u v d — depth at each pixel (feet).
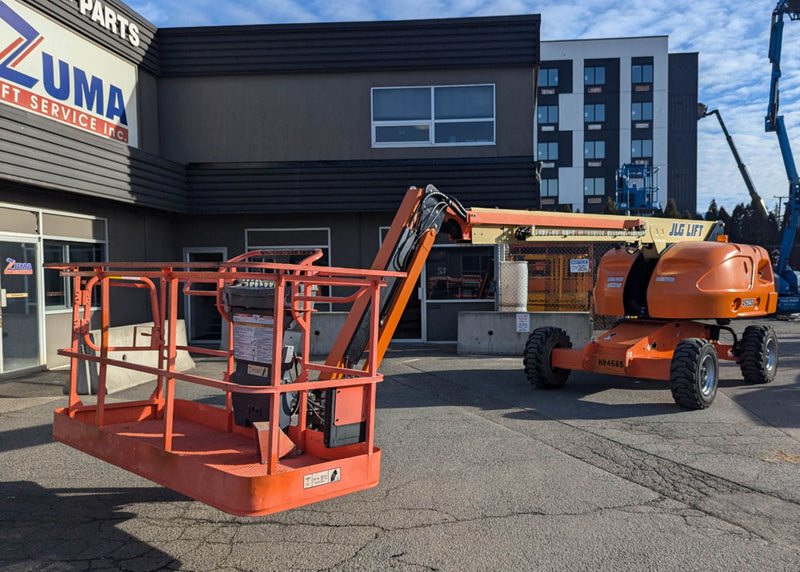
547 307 51.93
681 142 171.83
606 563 12.39
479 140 46.03
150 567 12.28
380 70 45.80
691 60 171.12
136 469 13.66
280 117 46.37
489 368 35.94
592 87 161.17
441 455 19.42
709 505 15.31
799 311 66.08
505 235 25.00
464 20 45.16
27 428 22.66
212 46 45.88
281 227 47.26
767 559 12.53
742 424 22.82
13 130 29.96
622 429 22.31
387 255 18.15
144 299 44.42
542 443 20.66
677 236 31.04
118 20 41.11
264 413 14.67
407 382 31.63
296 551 12.98
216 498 11.75
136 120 43.96
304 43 45.68
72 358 16.31
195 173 44.98
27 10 33.96
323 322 42.73
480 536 13.66
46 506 15.43
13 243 33.19
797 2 66.69
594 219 27.07
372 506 15.40
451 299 46.96
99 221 39.81
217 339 49.44
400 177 44.42
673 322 29.58
